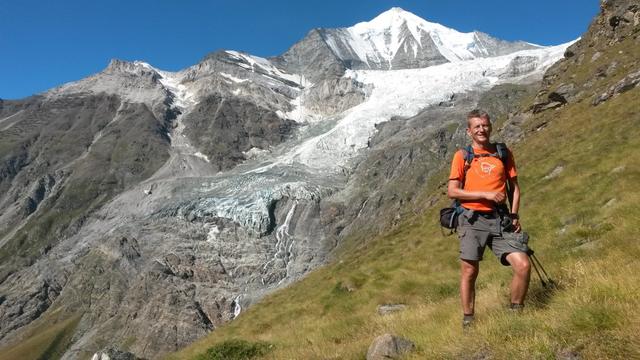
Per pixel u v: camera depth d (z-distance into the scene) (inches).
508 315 294.5
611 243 486.9
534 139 1953.7
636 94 1434.5
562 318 259.6
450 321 359.3
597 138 1251.8
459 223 311.7
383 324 491.5
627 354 205.3
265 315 1450.5
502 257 306.3
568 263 447.2
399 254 1435.8
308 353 452.4
